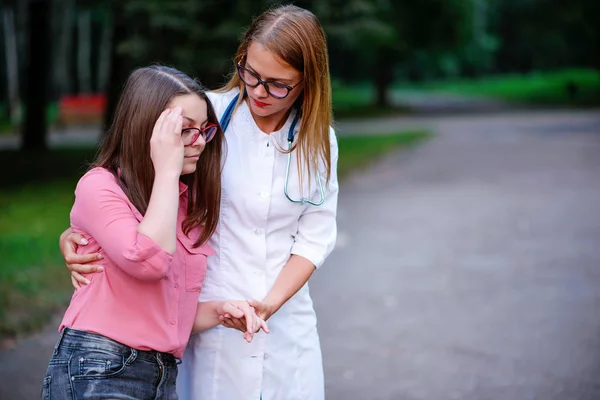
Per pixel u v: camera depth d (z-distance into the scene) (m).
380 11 25.62
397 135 21.84
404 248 7.66
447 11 33.66
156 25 11.55
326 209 2.53
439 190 11.56
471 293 5.96
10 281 6.19
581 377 4.24
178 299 2.30
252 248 2.45
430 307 5.63
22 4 35.06
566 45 54.03
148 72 2.27
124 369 2.16
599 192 10.66
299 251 2.50
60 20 37.31
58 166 15.81
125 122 2.24
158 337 2.21
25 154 18.22
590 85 46.34
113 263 2.19
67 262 2.24
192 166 2.28
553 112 31.50
